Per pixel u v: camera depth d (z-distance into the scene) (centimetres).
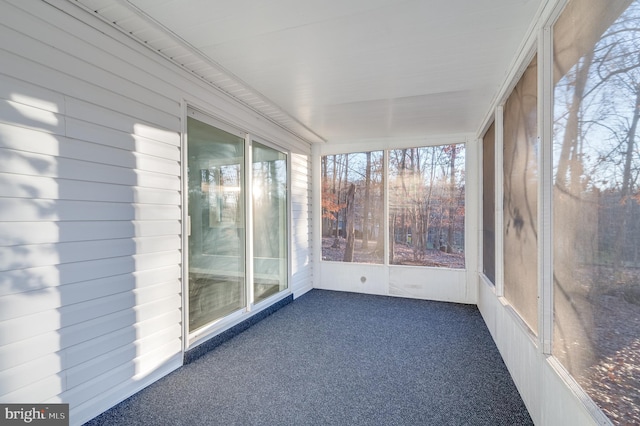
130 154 209
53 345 165
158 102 230
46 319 162
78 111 178
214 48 229
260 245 379
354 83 288
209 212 291
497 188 289
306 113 373
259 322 363
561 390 140
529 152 197
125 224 205
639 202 90
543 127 161
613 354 103
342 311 405
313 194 530
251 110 352
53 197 165
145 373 220
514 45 218
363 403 205
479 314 393
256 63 251
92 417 184
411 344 299
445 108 351
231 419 188
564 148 142
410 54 235
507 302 262
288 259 451
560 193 146
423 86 292
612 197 103
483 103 332
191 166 269
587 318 121
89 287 183
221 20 194
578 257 128
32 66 157
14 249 150
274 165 413
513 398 209
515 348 224
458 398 210
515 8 179
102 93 191
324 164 524
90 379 183
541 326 163
